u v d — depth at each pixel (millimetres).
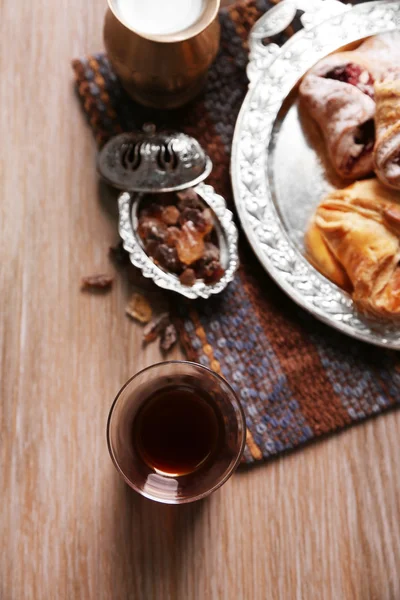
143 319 518
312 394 511
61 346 515
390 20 538
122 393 478
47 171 530
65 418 509
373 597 495
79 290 521
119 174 512
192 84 522
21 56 540
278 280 510
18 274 520
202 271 506
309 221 525
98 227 527
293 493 504
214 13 493
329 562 498
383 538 501
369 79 526
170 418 501
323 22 536
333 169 532
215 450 495
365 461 509
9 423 506
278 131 536
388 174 499
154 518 501
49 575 495
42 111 536
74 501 501
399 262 505
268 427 506
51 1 546
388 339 504
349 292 515
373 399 511
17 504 500
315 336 518
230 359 514
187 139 518
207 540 499
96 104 535
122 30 491
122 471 473
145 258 506
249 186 521
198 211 508
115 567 496
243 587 496
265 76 531
